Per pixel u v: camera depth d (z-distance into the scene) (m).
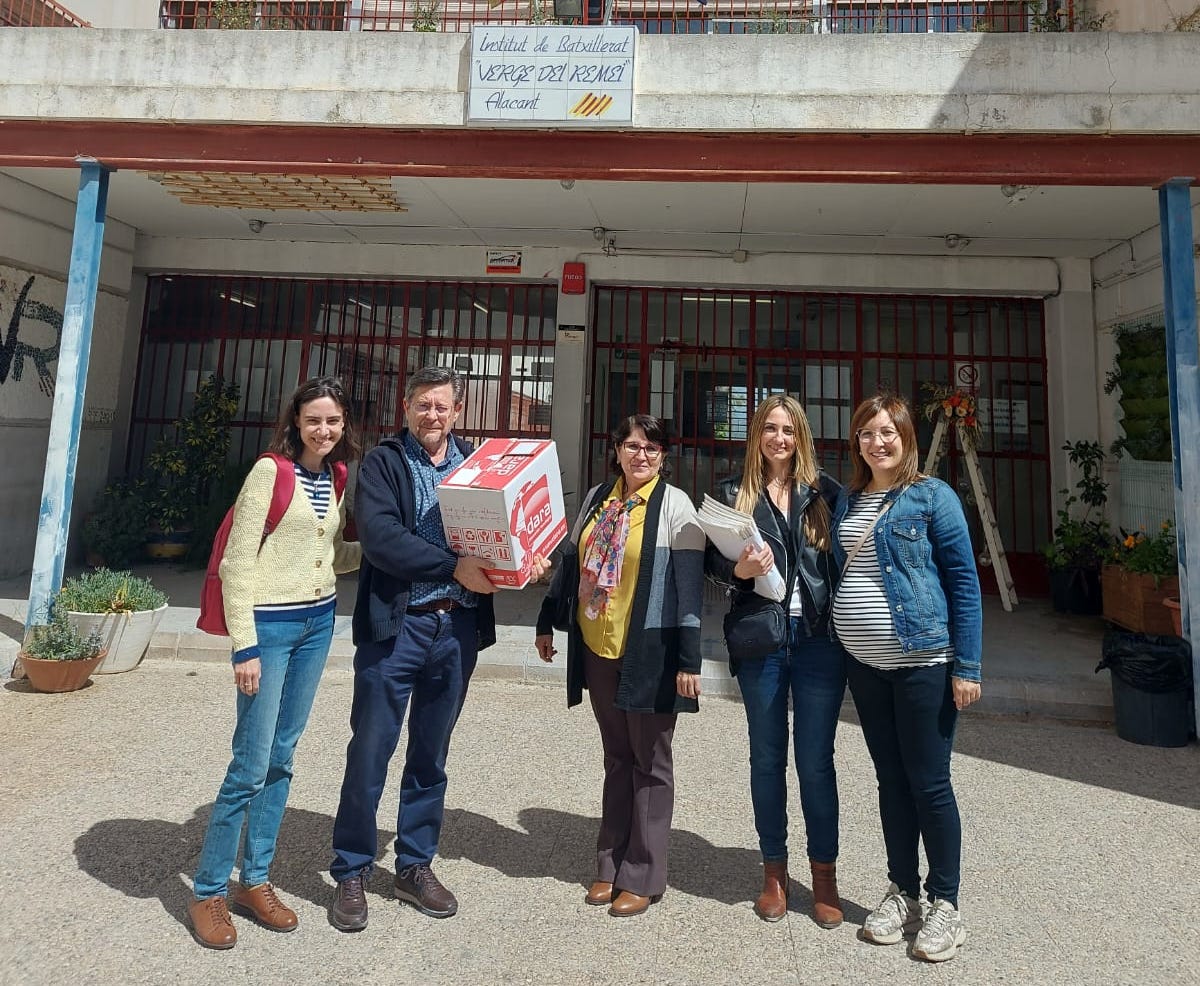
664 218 7.39
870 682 2.60
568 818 3.39
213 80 5.56
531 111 5.38
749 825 3.37
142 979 2.23
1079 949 2.49
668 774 2.77
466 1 8.00
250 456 9.00
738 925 2.61
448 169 5.61
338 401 2.63
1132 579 6.30
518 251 8.59
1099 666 4.75
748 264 8.38
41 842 2.98
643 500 2.81
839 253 8.25
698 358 8.75
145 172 6.41
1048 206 6.65
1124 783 3.88
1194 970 2.39
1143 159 5.12
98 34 5.61
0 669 5.04
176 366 9.05
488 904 2.71
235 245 8.71
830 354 8.67
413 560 2.51
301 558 2.57
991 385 8.50
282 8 8.09
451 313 8.97
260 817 2.58
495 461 2.71
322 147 5.64
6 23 7.70
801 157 5.42
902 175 5.34
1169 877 2.95
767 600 2.63
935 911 2.49
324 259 8.70
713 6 8.12
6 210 7.02
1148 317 7.19
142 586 5.42
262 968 2.31
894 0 7.67
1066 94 5.09
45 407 7.65
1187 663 4.46
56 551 5.31
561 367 8.48
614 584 2.75
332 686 5.13
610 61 5.36
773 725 2.70
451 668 2.71
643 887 2.67
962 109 5.17
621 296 8.87
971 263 8.19
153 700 4.72
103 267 8.20
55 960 2.30
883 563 2.53
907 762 2.52
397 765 3.91
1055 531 7.81
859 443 2.71
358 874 2.59
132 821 3.19
